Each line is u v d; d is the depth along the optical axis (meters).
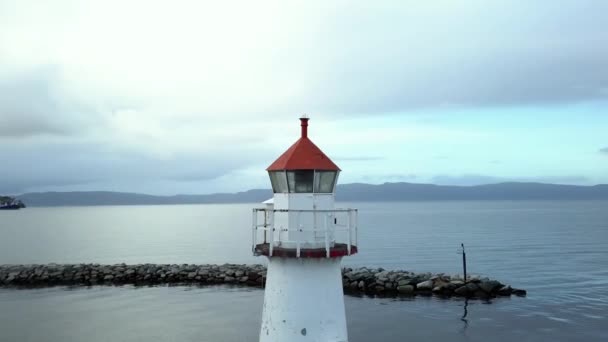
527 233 93.69
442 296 36.28
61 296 38.28
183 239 90.81
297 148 12.81
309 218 12.45
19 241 88.44
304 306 12.20
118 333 28.61
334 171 12.76
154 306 34.75
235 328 29.42
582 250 65.81
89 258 63.97
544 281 43.19
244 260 61.44
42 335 28.39
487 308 33.03
